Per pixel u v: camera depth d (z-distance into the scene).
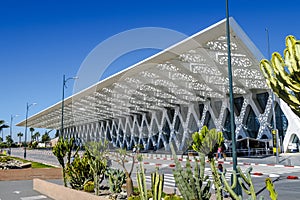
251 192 4.39
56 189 11.07
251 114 37.06
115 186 9.56
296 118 31.91
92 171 10.06
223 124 35.00
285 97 2.98
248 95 35.75
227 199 8.45
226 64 21.88
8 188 14.34
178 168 5.57
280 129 34.22
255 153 33.22
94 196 8.20
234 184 5.11
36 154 51.28
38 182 13.29
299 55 2.75
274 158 27.72
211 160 6.46
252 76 26.66
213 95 32.62
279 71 2.96
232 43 18.91
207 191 5.81
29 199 11.26
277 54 3.02
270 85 3.10
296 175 16.06
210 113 34.88
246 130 36.72
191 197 5.46
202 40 17.69
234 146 9.55
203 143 6.44
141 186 6.42
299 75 2.76
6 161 23.77
